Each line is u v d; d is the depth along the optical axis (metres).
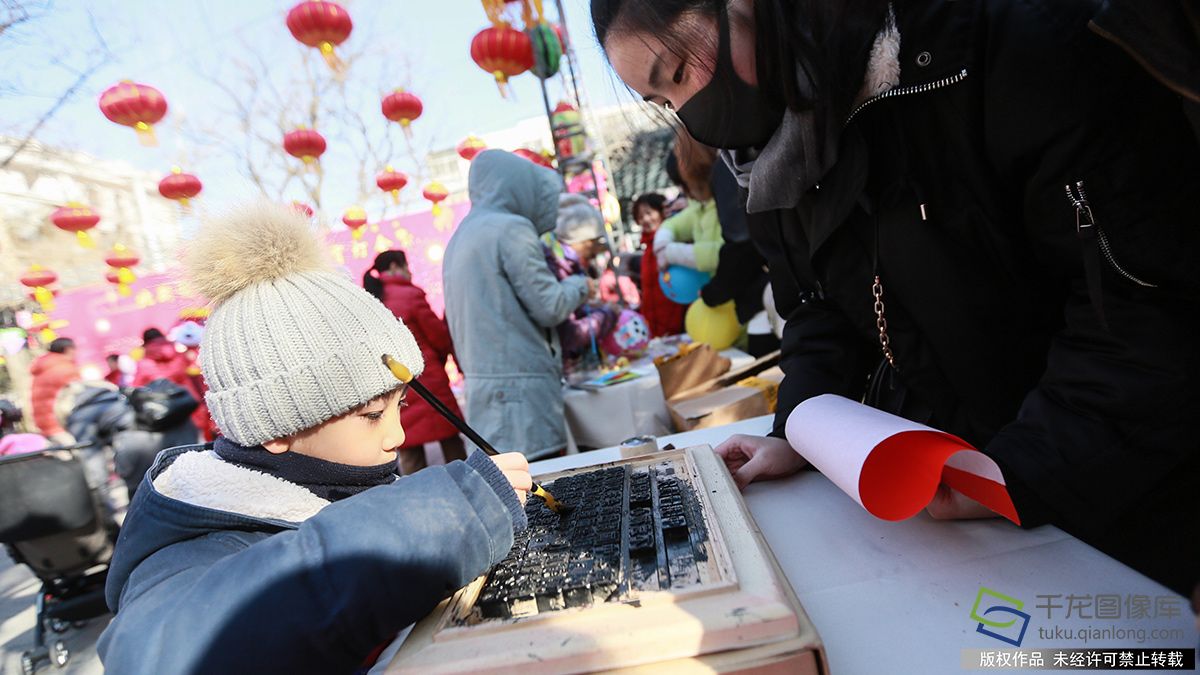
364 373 0.73
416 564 0.58
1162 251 0.61
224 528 0.70
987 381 0.88
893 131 0.80
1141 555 0.71
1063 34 0.64
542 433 2.24
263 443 0.73
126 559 0.70
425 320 2.71
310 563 0.57
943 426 0.95
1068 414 0.68
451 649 0.52
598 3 0.82
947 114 0.75
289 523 0.72
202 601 0.57
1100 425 0.66
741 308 2.86
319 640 0.55
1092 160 0.63
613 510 0.76
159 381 3.10
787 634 0.48
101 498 2.87
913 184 0.79
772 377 2.25
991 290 0.82
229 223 0.75
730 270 2.79
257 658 0.54
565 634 0.51
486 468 0.67
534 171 2.53
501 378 2.22
